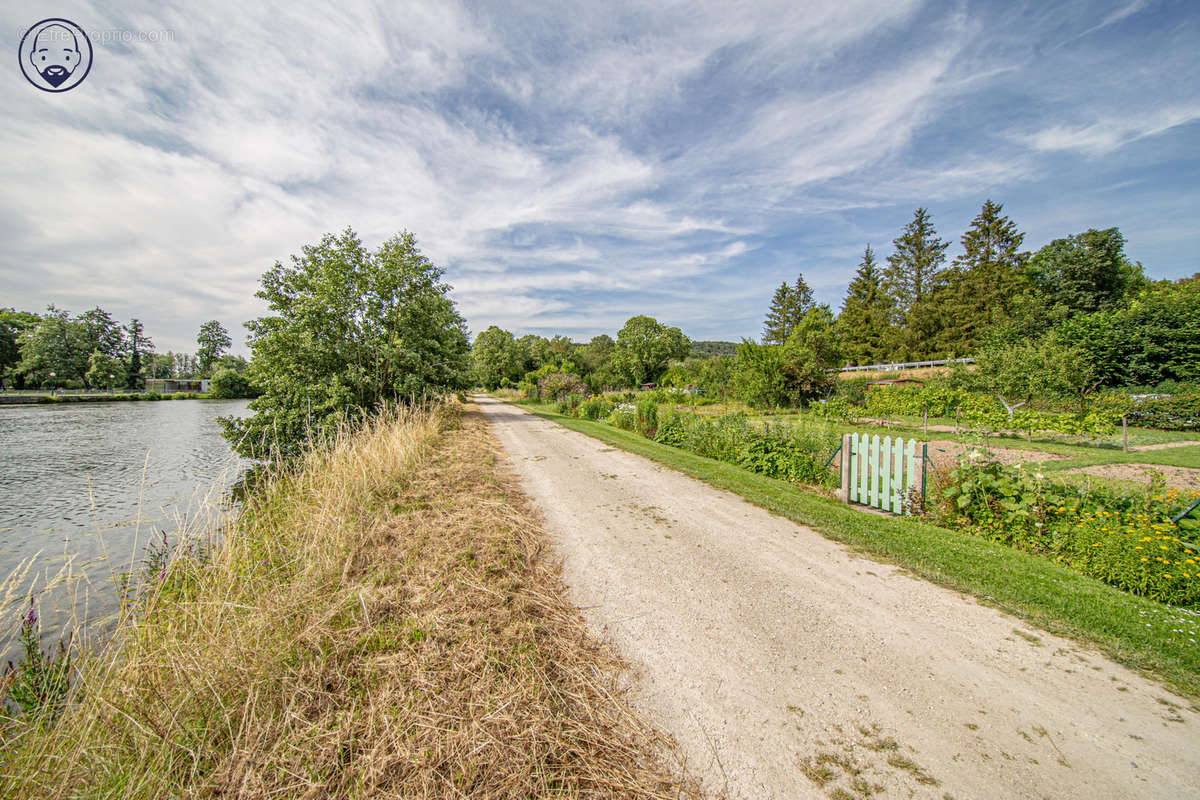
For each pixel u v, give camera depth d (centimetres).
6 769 200
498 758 213
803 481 802
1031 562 444
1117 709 252
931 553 468
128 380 7475
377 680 262
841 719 247
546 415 2425
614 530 557
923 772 212
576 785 204
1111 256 3241
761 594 393
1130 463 966
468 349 2725
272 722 225
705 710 254
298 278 1620
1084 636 323
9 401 4862
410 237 1969
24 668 268
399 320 1862
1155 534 398
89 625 432
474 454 1044
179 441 2198
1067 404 1641
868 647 315
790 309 6144
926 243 5088
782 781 208
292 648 282
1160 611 348
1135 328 2128
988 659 300
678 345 6450
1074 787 202
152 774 195
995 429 1446
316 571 384
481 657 285
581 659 297
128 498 1117
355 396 1583
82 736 208
